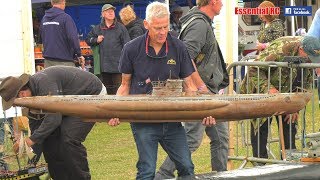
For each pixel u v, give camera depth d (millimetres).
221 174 4785
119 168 8680
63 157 6355
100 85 6516
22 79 5977
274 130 9609
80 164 6379
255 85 7039
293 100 5324
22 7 10375
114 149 9984
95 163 8992
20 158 6211
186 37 6410
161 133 5312
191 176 4840
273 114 5289
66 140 6285
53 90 6105
